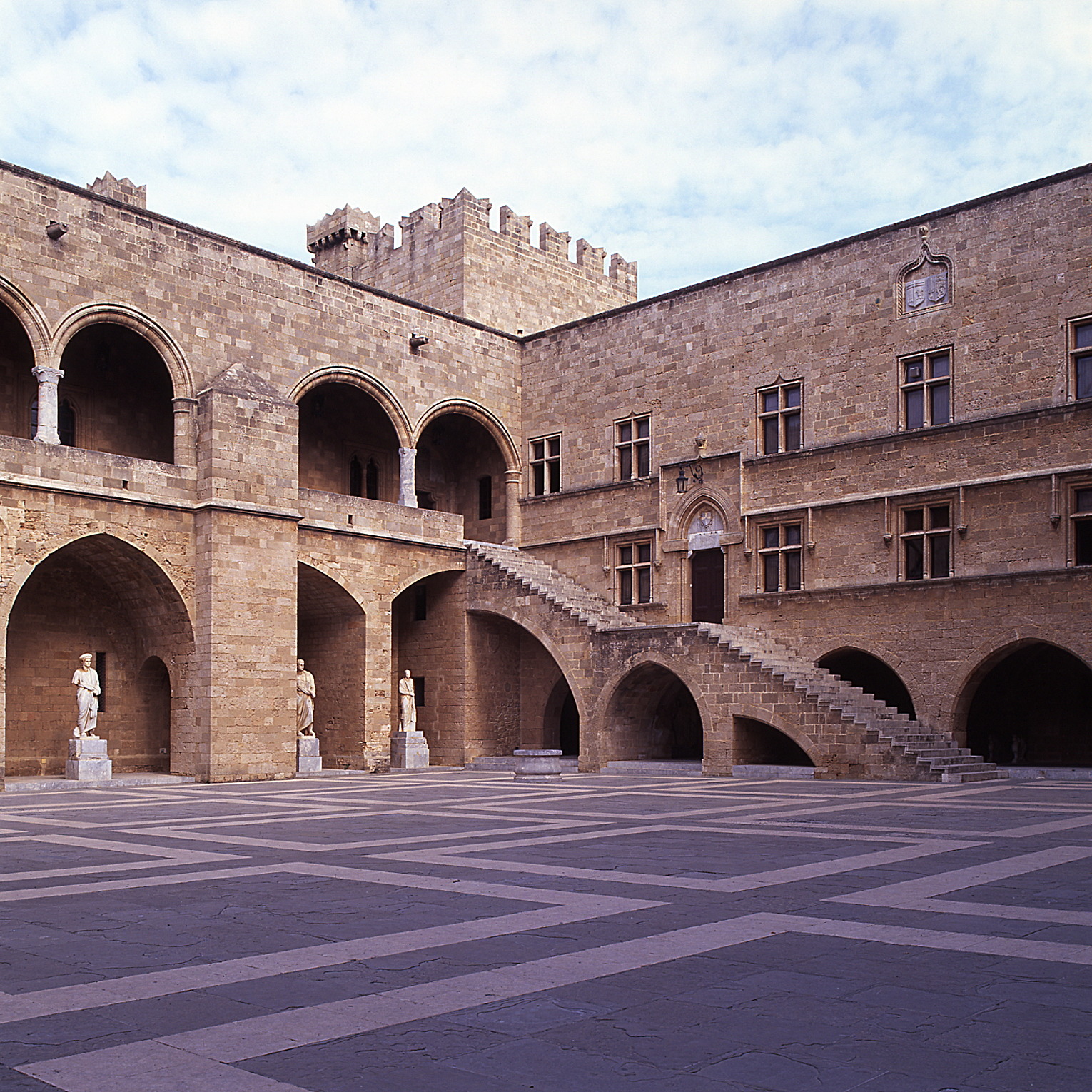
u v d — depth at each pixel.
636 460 40.78
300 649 39.28
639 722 36.44
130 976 8.19
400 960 8.55
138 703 36.16
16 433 33.91
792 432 36.50
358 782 31.97
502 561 40.09
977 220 32.53
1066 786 26.67
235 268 35.53
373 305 39.69
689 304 39.56
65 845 16.34
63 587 34.91
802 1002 7.30
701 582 38.53
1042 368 30.94
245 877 12.85
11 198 30.44
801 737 30.30
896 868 13.07
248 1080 5.92
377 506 37.88
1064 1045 6.41
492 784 29.95
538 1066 6.10
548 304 50.94
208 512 32.44
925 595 32.50
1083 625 29.42
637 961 8.45
